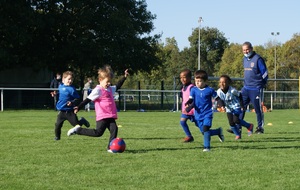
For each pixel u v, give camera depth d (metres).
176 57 92.00
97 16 39.59
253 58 12.55
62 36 40.06
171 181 5.94
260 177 6.21
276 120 19.36
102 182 5.87
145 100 34.78
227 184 5.78
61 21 38.44
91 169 6.70
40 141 10.10
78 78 45.72
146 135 11.65
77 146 9.21
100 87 8.48
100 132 8.52
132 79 74.12
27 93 32.22
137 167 6.88
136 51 41.75
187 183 5.82
